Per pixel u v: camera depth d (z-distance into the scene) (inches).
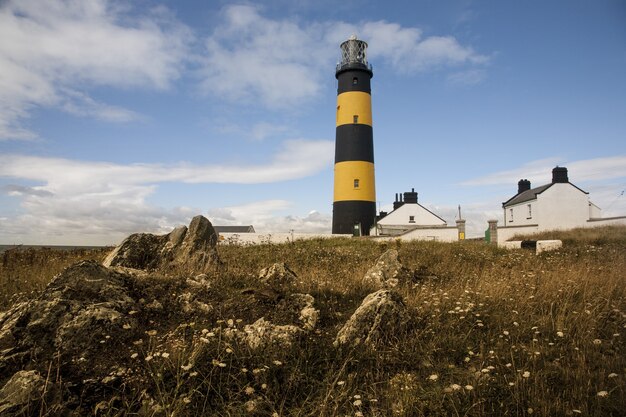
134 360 204.7
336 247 894.4
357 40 1849.2
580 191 1593.3
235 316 272.7
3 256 512.7
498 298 334.3
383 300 262.1
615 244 782.5
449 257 665.0
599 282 375.9
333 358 226.5
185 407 174.1
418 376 211.5
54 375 185.0
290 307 296.7
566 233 1173.7
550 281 376.8
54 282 251.4
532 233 1366.9
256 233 1469.0
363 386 201.6
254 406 179.8
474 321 291.3
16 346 207.2
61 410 164.9
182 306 273.4
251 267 527.5
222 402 181.0
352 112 1785.2
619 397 182.4
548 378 205.2
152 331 223.9
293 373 203.3
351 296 356.2
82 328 215.8
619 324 274.7
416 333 257.1
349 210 1732.3
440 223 2069.4
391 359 227.9
